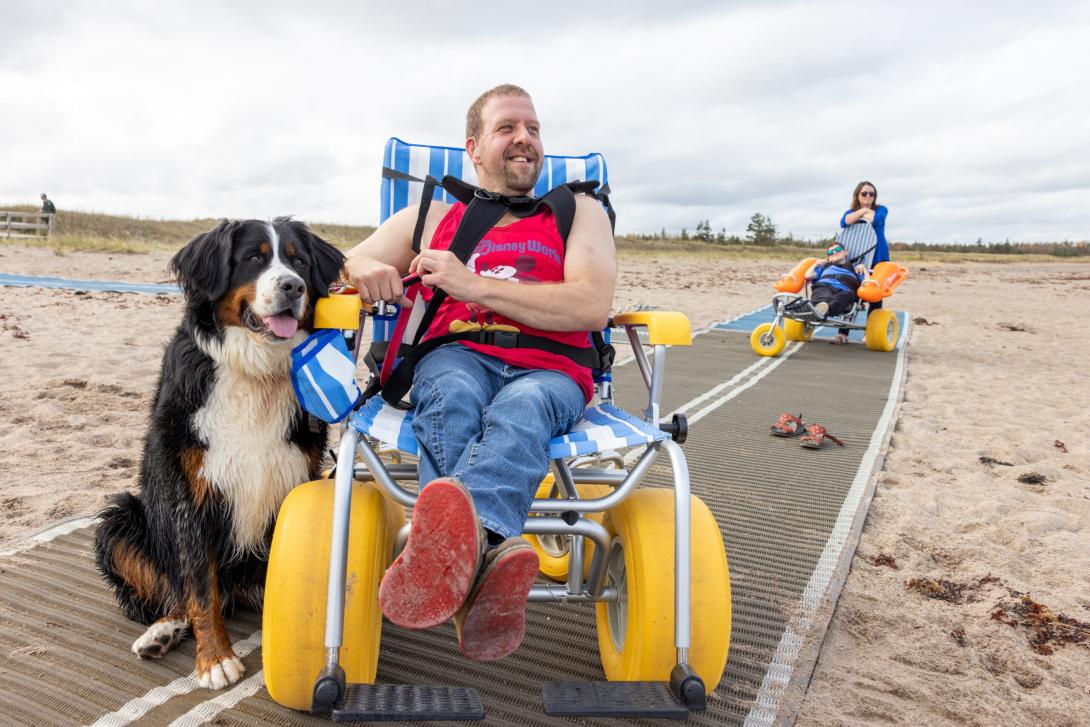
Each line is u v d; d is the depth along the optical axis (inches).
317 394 84.7
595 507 83.7
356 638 79.7
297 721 84.7
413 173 127.3
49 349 275.7
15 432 182.9
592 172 132.2
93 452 173.0
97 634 101.3
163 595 101.0
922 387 294.2
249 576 105.3
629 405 242.8
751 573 128.0
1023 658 107.0
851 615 117.7
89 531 130.9
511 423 81.7
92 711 85.0
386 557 89.2
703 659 83.0
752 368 318.3
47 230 1003.3
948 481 183.5
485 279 93.2
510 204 103.9
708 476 177.3
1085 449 213.2
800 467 186.1
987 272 1379.2
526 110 108.7
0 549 123.5
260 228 98.5
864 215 372.8
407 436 87.3
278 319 91.7
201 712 85.6
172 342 101.6
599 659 102.1
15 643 97.4
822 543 141.3
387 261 111.1
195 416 94.7
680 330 93.5
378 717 71.9
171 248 924.0
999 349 409.7
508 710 89.0
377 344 109.1
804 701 93.8
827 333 444.8
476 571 70.7
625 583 90.5
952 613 119.9
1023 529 154.2
